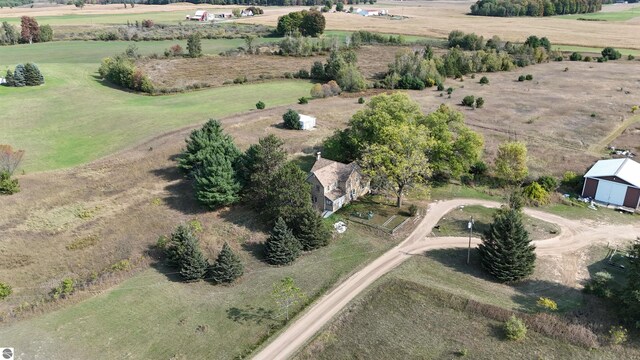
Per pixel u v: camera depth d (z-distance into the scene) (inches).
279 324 2047.2
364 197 3139.8
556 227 2765.7
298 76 6161.4
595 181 3058.6
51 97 5044.3
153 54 6875.0
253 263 2474.2
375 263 2447.1
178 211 2903.5
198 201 2962.6
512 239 2240.4
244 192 2970.0
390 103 3267.7
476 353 1876.2
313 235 2549.2
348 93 5551.2
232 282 2320.4
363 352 1892.2
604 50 7337.6
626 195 2967.5
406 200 3105.3
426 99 5300.2
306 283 2305.6
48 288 2256.4
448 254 2516.0
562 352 1876.2
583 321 1999.3
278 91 5536.4
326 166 2982.3
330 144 3378.4
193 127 4212.6
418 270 2369.6
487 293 2191.2
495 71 6791.3
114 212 2886.3
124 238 2630.4
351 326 2030.0
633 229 2743.6
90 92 5290.4
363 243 2632.9
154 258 2482.8
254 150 2896.2
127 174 3358.8
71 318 2069.4
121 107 4830.2
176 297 2209.6
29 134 4099.4
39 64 6215.6
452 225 2795.3
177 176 3344.0
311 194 2952.8
